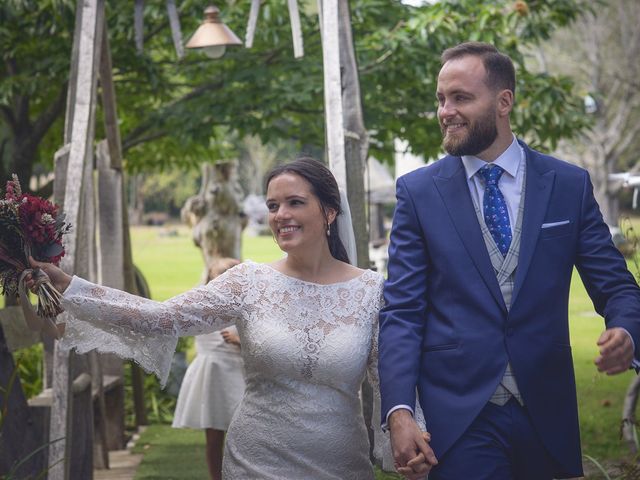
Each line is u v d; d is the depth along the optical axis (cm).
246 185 5725
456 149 302
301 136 891
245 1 816
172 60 929
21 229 325
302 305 316
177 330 318
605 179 3150
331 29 504
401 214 312
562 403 298
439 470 294
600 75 3016
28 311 332
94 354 660
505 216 302
